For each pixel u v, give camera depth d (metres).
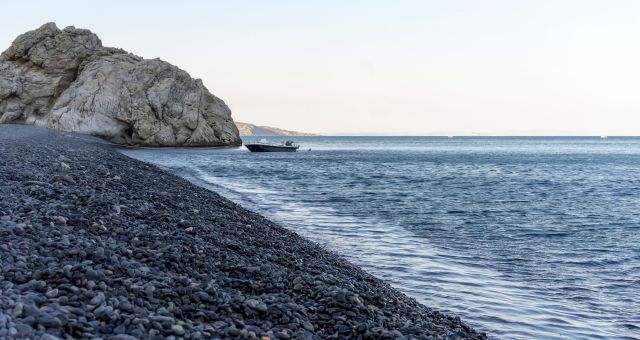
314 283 9.53
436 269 16.80
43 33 122.12
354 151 163.12
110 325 5.91
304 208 31.33
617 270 17.69
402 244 20.83
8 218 9.73
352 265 16.02
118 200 14.28
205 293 7.64
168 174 35.69
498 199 39.97
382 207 33.12
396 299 11.61
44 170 18.42
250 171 63.09
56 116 113.56
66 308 5.99
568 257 19.66
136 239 10.23
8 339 4.84
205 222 15.17
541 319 12.42
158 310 6.64
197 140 125.75
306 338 6.96
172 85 122.62
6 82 114.88
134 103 116.62
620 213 33.03
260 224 18.94
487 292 14.45
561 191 47.53
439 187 48.91
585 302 13.94
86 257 8.12
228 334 6.47
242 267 9.87
